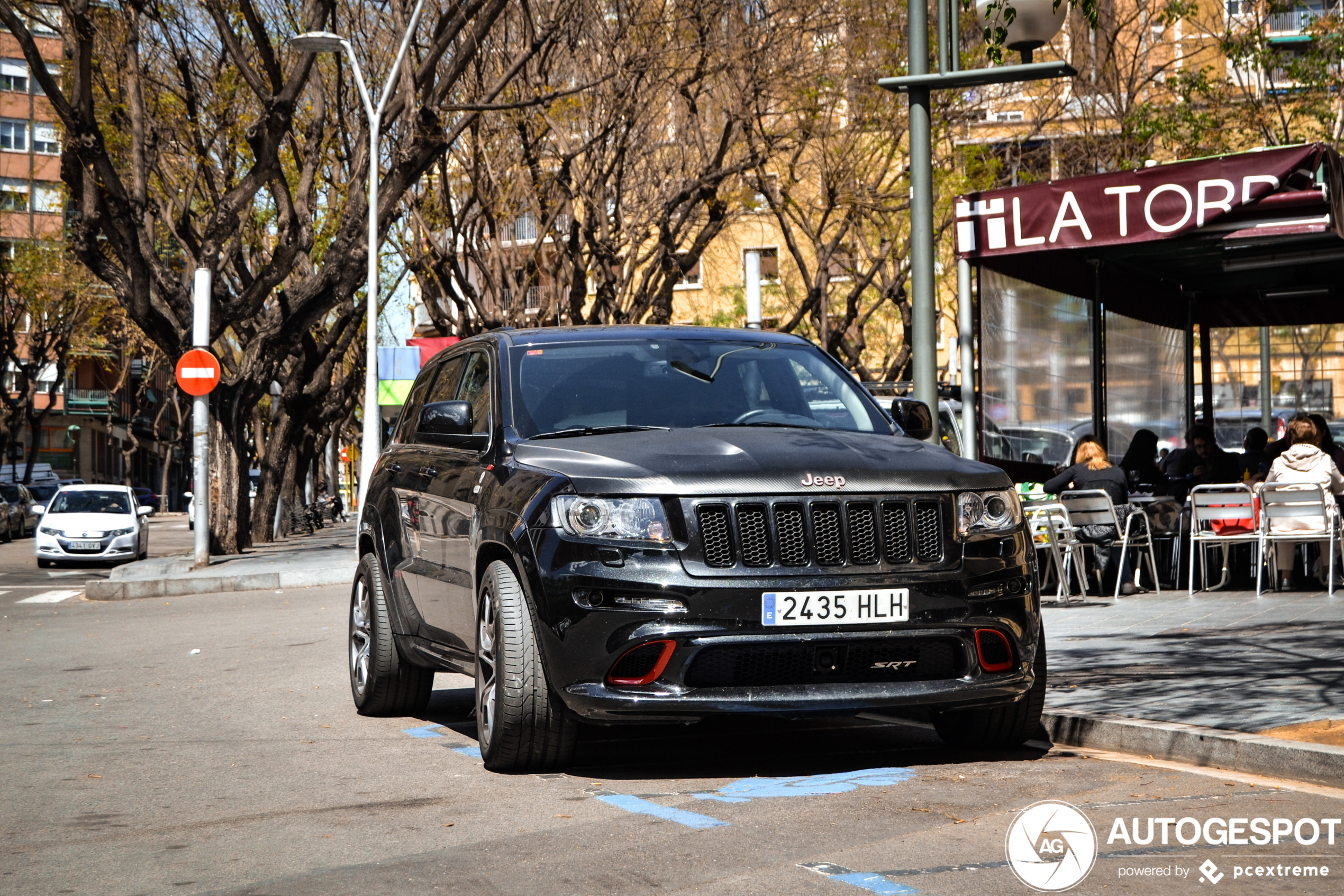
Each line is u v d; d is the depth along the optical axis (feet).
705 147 95.76
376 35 89.71
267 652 40.45
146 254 80.69
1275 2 86.02
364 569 28.40
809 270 143.95
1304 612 36.76
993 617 19.90
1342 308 61.52
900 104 97.86
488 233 103.60
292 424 108.37
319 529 158.51
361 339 137.59
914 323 34.04
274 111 77.87
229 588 68.03
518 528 20.26
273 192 85.15
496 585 20.71
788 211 109.09
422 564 25.02
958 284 46.70
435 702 30.07
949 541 19.89
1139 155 93.45
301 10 86.48
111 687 34.12
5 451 204.95
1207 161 42.45
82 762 23.48
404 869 15.61
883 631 19.29
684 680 18.95
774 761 21.72
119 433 303.07
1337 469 43.78
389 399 121.60
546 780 20.49
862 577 19.33
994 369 47.39
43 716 29.27
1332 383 77.20
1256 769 19.77
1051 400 50.19
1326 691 24.02
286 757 23.21
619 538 19.29
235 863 16.21
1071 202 44.42
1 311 195.42
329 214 105.09
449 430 22.90
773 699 18.85
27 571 94.27
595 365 23.91
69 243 80.84
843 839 16.34
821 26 90.89
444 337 102.83
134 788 21.07
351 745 24.30
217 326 83.51
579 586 19.35
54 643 46.55
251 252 115.14
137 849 17.08
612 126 88.79
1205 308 61.31
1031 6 34.04
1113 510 42.98
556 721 20.34
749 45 88.89
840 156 102.99
